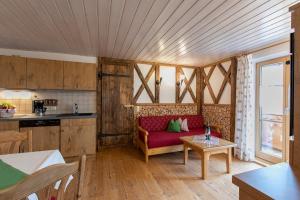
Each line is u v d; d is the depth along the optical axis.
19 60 3.35
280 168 0.99
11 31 2.67
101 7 1.96
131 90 4.60
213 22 2.29
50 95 3.93
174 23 2.33
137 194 2.36
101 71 4.31
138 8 1.96
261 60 3.64
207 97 5.00
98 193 2.37
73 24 2.40
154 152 3.56
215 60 4.51
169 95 4.99
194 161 3.59
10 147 1.74
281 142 3.33
